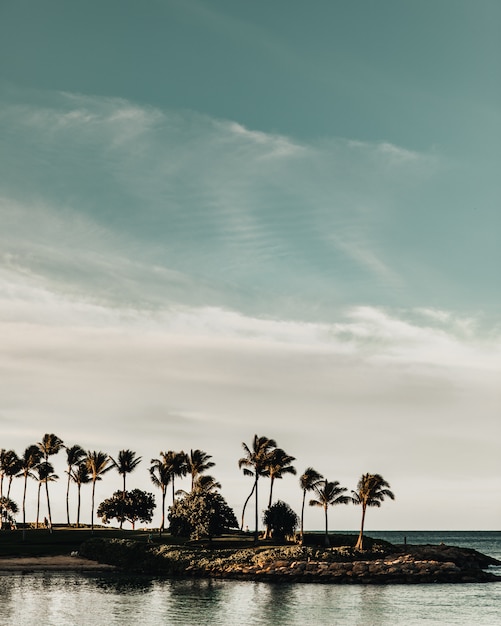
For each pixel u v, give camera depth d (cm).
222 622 6159
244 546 11544
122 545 11056
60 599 7375
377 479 11769
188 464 13962
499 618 6619
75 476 15650
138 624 6006
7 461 15612
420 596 8062
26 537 13112
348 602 7519
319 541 12125
